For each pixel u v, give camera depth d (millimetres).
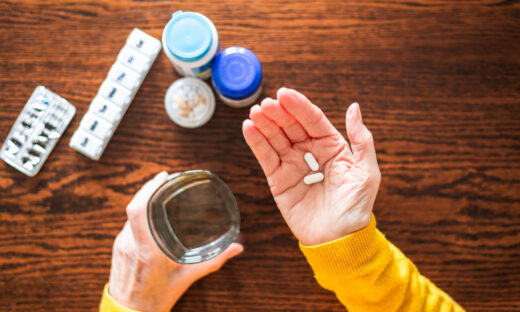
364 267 550
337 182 562
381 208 637
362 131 537
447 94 636
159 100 635
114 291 616
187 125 632
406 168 635
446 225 636
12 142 631
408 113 636
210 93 633
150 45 622
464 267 636
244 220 637
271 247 637
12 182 637
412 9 633
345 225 551
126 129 635
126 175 636
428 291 581
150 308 614
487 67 636
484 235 636
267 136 563
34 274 641
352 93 634
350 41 633
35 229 639
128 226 623
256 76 586
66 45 634
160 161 636
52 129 631
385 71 635
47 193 638
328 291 637
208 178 606
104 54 634
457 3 633
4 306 642
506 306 635
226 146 636
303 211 577
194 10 630
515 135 636
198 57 575
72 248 639
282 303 640
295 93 534
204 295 641
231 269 640
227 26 631
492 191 636
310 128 557
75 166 637
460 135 636
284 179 580
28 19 634
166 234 599
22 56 636
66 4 633
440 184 636
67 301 643
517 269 635
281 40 632
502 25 634
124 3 631
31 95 636
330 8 631
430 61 636
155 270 604
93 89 636
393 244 637
